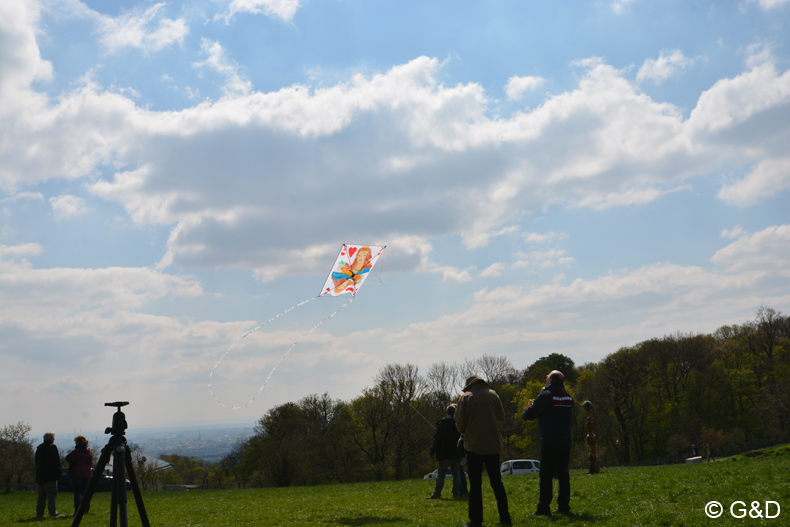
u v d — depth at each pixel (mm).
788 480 10930
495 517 9359
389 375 64938
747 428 70625
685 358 73125
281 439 61688
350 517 10875
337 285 17938
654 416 71625
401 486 19656
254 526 10453
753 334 76125
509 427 66500
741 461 20547
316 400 70812
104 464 7395
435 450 13594
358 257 17812
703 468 17219
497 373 71562
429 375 67938
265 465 59312
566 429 9406
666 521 8086
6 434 38625
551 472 9375
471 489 8445
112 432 7523
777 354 72562
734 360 75875
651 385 72625
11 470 37750
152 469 61406
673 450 67750
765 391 66750
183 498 19938
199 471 102250
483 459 8516
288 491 21578
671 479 13031
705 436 64938
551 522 8492
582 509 9664
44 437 13945
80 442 14609
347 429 65062
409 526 9258
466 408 8523
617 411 70312
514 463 31469
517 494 12828
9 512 15516
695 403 70562
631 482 13352
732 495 9703
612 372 70500
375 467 61750
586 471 20906
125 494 7203
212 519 11773
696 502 9375
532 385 66812
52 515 13711
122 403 7516
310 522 10477
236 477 72375
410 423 62156
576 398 70875
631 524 8023
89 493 7281
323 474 62750
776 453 35562
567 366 84562
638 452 72000
